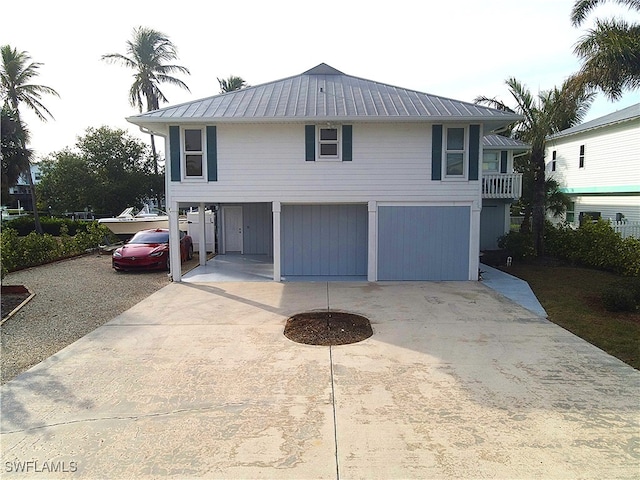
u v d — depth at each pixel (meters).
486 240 19.31
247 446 4.25
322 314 9.12
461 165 12.55
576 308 9.51
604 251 14.27
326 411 4.93
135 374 6.02
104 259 17.69
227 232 19.17
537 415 4.82
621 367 6.23
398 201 12.55
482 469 3.85
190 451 4.16
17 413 4.93
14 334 7.84
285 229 13.95
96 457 4.08
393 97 13.52
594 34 12.12
